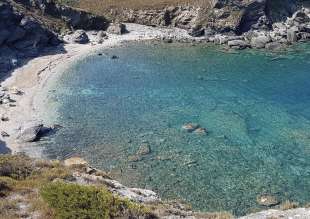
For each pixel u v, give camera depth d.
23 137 67.06
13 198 27.59
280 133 68.44
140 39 124.06
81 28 130.00
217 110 78.25
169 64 104.25
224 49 115.94
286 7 135.12
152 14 135.00
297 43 120.12
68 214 23.59
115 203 25.39
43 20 120.25
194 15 130.75
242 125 71.62
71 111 77.81
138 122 73.50
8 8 103.75
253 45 117.62
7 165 32.94
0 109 77.50
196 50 115.25
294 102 81.31
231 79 94.56
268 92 86.69
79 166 40.12
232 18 125.94
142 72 98.69
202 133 68.69
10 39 103.69
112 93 86.56
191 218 30.92
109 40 122.69
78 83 91.50
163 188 53.75
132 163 60.09
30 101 81.69
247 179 55.47
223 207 49.56
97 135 68.81
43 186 28.03
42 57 106.44
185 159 60.88
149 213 27.38
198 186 54.12
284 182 54.62
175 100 83.19
